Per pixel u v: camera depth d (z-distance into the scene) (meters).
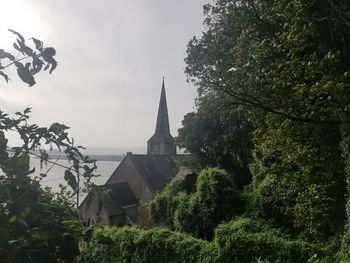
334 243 16.36
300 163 15.73
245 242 19.61
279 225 20.55
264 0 18.31
